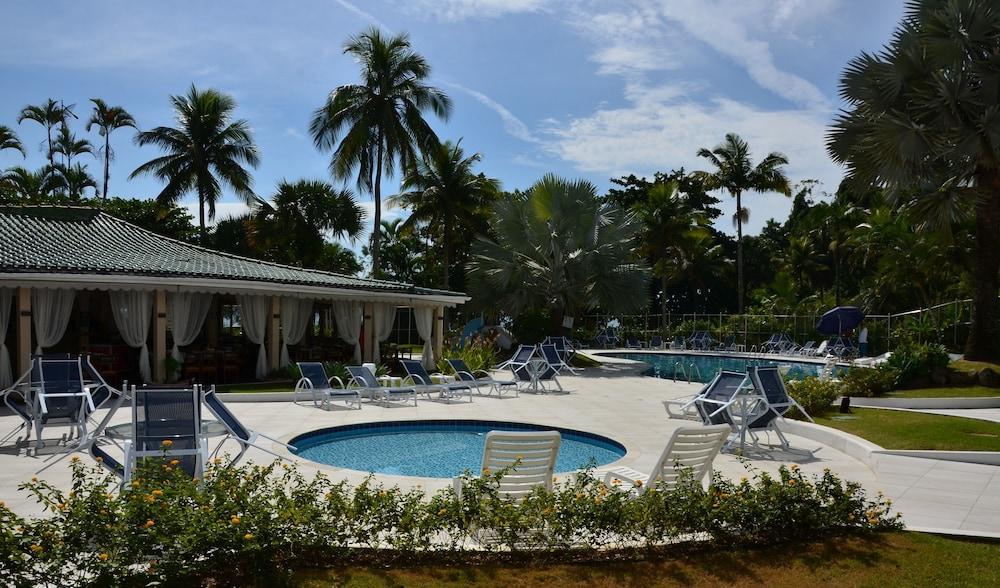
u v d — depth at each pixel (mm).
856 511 5641
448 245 36812
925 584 4484
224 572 4352
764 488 5504
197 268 17594
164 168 36906
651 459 9289
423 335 22984
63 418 10148
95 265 15828
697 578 4598
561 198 26828
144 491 4684
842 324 30594
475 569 4664
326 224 35062
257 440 10336
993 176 16781
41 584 4074
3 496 6871
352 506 4996
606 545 5047
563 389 18359
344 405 14758
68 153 45938
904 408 15078
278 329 19344
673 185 39281
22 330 15062
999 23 15656
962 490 7562
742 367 28359
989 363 17297
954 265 26766
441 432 12555
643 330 39406
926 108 16188
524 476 5688
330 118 29891
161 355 16719
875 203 38844
